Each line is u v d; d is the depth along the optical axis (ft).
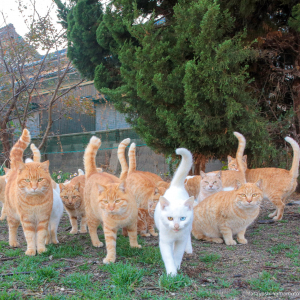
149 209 17.57
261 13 28.84
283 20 31.09
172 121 26.43
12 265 12.41
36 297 9.45
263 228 19.35
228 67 25.76
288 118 29.89
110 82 37.37
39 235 14.05
